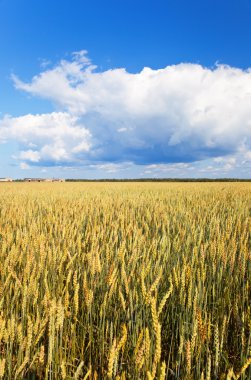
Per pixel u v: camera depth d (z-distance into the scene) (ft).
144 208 32.45
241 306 9.70
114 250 14.57
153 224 22.45
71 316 8.59
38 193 61.41
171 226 21.66
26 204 38.06
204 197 48.42
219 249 12.07
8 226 19.04
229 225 17.10
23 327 7.70
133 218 24.93
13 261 10.57
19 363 6.63
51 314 6.43
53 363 6.97
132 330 8.50
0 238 17.75
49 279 11.03
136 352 6.11
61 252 12.39
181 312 8.72
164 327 9.81
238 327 9.16
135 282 10.12
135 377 6.44
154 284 6.90
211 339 8.50
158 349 5.13
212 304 10.59
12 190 76.02
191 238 16.65
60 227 19.15
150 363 6.54
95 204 36.14
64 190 73.77
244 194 54.29
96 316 9.93
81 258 13.61
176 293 10.50
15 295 8.47
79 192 63.57
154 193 59.16
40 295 9.97
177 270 10.80
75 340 8.48
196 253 11.66
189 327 8.30
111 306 9.91
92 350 8.67
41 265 9.98
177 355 8.02
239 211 29.09
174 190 69.82
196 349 7.55
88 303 8.38
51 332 6.40
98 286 10.47
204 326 7.03
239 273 12.00
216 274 12.19
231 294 11.19
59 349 7.14
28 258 9.39
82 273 11.73
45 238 15.06
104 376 7.39
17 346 7.58
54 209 32.37
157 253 13.69
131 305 8.47
